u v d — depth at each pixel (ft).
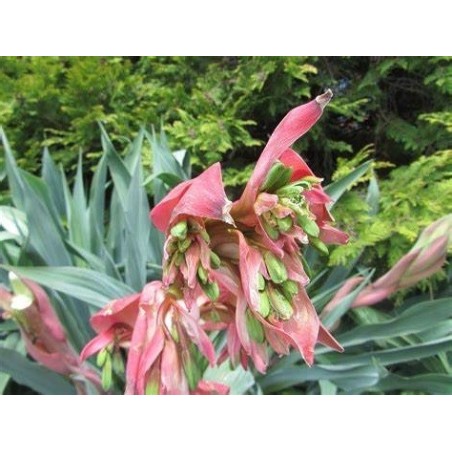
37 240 5.41
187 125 8.04
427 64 8.06
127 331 3.27
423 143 8.32
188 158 7.11
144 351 2.81
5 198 7.63
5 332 5.97
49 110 8.61
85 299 4.64
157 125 8.55
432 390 5.18
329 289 6.07
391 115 8.71
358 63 8.69
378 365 5.04
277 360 5.29
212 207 2.35
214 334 4.61
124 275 6.25
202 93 8.48
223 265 2.63
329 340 2.68
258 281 2.42
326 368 5.01
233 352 3.00
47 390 4.81
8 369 4.67
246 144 8.07
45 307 3.88
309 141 8.91
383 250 6.86
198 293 2.77
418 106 9.07
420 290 7.38
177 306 2.87
